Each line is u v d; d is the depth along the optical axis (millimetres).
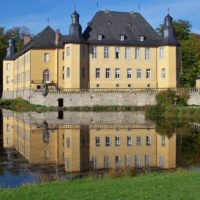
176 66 85812
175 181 17609
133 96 79312
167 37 86000
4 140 38406
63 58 89688
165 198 14867
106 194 15562
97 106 77688
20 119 57938
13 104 88062
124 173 21875
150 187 16531
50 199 15125
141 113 68188
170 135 41094
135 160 28906
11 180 22359
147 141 37750
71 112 71000
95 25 87188
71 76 83125
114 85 86188
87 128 47219
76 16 83688
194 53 99562
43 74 90188
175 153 31547
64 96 79438
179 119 57156
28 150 33000
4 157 29891
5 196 15719
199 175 18969
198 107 64938
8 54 116812
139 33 88125
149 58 87250
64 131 44656
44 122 53844
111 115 64688
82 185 17547
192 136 40250
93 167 26328
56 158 29594
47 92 79938
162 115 63125
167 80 85625
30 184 18766
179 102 72250
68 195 15617
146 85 87125
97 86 85375
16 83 110000
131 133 43062
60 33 91500
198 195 15219
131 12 90750
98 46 85312
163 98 71812
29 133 43156
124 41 86062
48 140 38406
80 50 83312
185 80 99062
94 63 85250
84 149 33719
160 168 25766
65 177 23031
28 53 92062
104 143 36875
